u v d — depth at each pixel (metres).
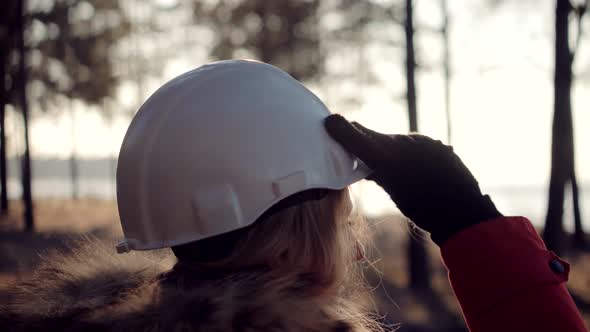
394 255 12.45
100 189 55.06
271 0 20.20
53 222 18.67
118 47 25.19
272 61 19.95
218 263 1.07
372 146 1.05
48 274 1.16
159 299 0.98
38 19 22.88
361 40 17.67
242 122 1.10
